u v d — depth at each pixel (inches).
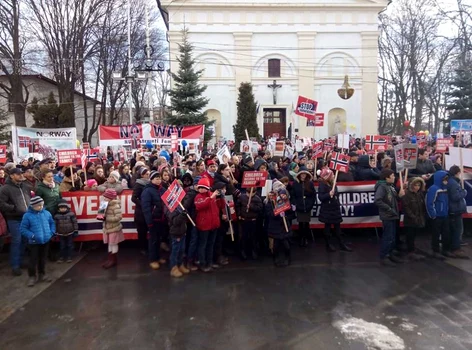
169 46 1384.1
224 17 1390.3
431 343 189.5
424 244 351.9
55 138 548.7
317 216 377.1
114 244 308.7
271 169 409.7
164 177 319.3
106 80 1534.2
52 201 320.8
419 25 1624.0
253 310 227.9
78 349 192.1
